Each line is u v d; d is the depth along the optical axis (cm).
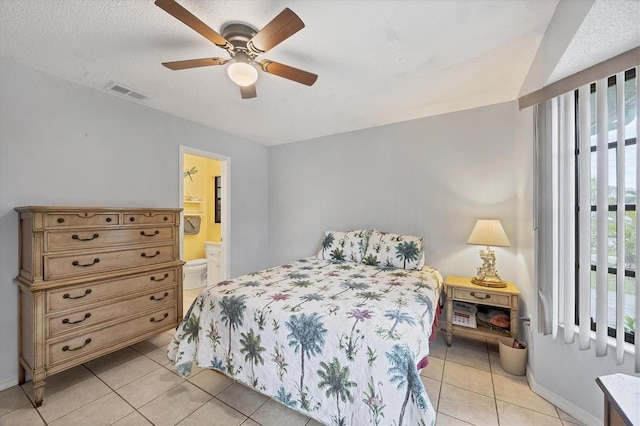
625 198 139
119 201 250
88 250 196
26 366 179
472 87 230
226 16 149
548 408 165
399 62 192
